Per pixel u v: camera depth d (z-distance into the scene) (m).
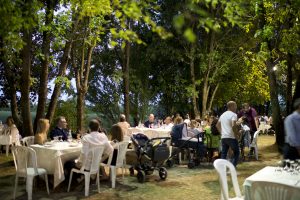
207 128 9.88
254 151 11.00
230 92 19.84
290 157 5.43
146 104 19.44
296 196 3.32
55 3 9.35
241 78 19.34
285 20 9.14
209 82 18.48
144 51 18.91
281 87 20.06
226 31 17.83
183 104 20.08
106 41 18.64
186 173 8.45
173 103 20.17
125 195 6.47
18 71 12.37
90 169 6.44
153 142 8.11
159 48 17.89
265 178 3.96
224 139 7.67
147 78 19.31
